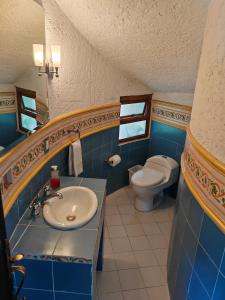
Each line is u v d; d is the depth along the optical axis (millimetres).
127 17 1768
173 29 1725
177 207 1852
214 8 1311
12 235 1382
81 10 1896
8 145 1323
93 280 1386
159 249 2457
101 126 2801
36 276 1333
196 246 1419
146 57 2264
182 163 1778
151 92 3246
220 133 1161
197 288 1411
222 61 1149
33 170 1682
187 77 2393
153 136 3451
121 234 2635
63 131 2180
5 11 1211
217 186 1189
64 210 1787
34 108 1646
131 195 3338
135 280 2121
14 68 1332
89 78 2453
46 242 1344
